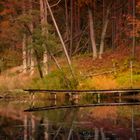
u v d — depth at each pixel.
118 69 40.12
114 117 24.23
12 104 31.27
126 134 19.28
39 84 35.88
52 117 24.58
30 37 40.16
